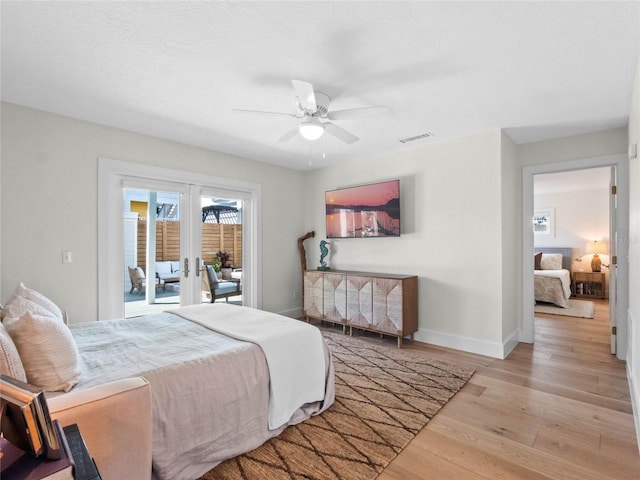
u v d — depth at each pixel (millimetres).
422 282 3924
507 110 2875
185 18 1701
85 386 1415
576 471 1680
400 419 2176
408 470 1699
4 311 1666
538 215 7711
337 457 1798
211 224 4199
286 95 2598
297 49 1978
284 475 1662
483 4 1593
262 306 4676
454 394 2531
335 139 3703
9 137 2719
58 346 1425
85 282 3107
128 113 2961
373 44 1925
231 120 3133
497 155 3357
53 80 2361
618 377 2824
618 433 2008
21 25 1751
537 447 1878
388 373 2945
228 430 1740
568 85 2410
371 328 3904
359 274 4156
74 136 3057
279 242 4941
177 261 3863
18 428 796
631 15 1648
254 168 4609
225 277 4332
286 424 2053
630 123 2715
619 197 3236
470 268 3547
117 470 1214
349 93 2545
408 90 2498
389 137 3625
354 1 1575
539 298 5961
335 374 2926
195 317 2598
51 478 738
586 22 1711
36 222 2846
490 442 1929
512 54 2016
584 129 3350
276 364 1993
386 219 4121
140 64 2154
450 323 3691
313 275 4578
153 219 3674
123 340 2041
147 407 1297
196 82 2391
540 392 2557
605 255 6887
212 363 1734
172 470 1528
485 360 3268
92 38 1870
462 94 2562
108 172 3256
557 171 3686
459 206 3623
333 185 4910
